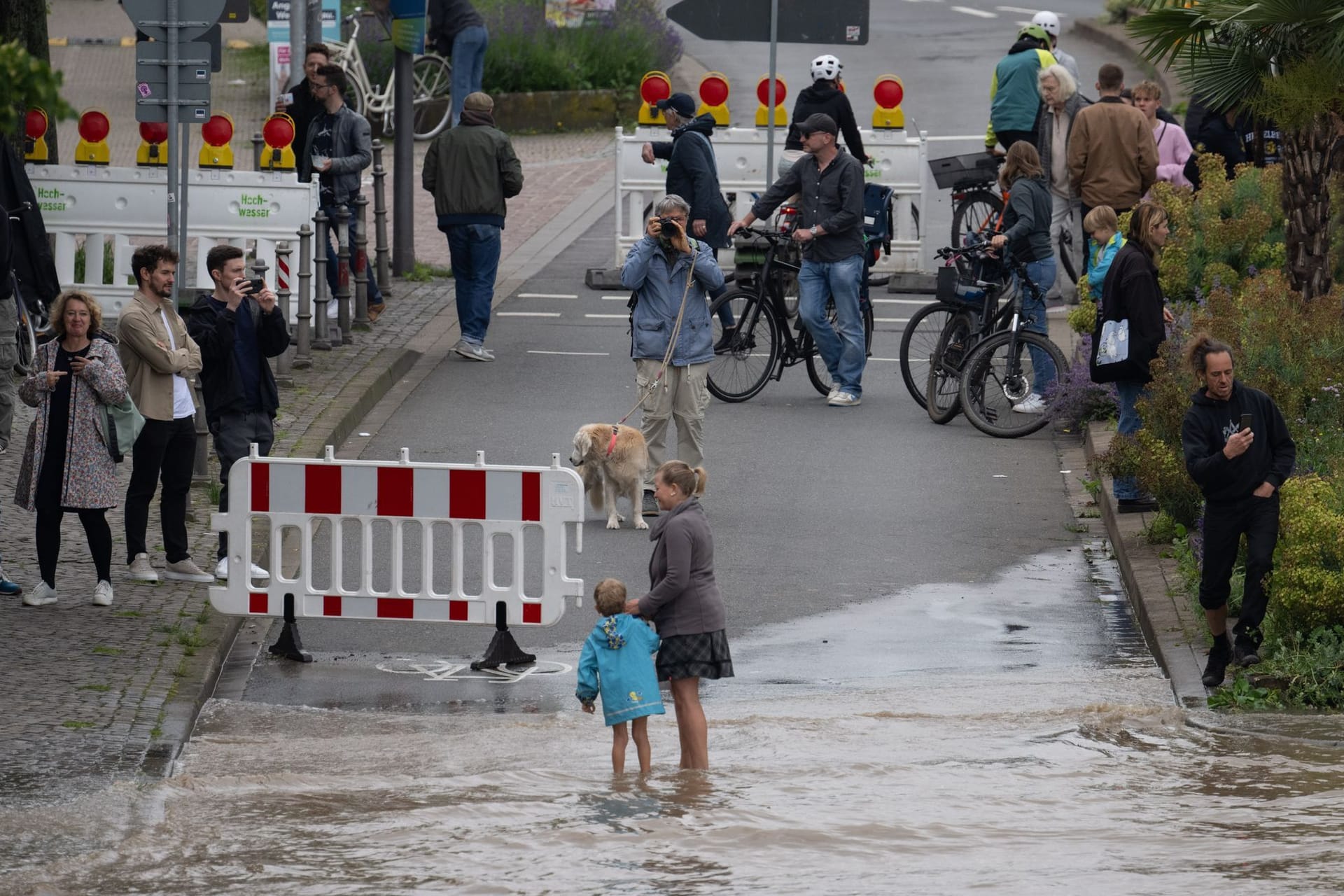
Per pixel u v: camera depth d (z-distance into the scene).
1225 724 26.28
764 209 48.28
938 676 29.97
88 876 19.39
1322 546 28.14
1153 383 35.91
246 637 32.25
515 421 46.41
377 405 47.94
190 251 63.88
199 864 19.73
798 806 22.03
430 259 67.25
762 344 49.78
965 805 21.98
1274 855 19.42
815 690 29.22
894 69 107.12
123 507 37.78
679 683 24.62
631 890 18.52
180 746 25.59
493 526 30.53
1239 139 61.00
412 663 31.11
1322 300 36.75
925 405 48.28
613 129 98.31
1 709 26.41
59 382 31.00
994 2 132.62
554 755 25.41
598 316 58.34
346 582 34.66
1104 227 40.28
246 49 106.75
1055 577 35.84
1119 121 53.97
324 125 55.22
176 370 32.41
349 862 19.72
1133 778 23.39
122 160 79.94
